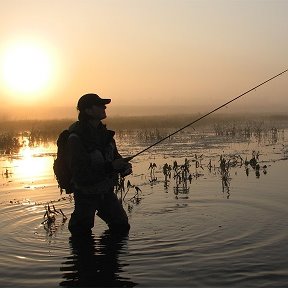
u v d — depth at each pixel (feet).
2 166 48.34
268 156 50.24
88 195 22.79
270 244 20.13
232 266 17.70
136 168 44.21
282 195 29.76
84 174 22.21
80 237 22.31
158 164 46.62
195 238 21.42
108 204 23.21
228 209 26.63
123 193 32.22
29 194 32.65
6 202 30.04
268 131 86.58
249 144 64.59
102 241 21.53
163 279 16.70
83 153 22.21
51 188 34.86
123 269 17.81
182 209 27.04
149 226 23.72
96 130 23.02
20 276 17.40
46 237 22.41
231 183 34.58
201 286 15.97
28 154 59.77
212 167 43.34
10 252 20.20
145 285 16.25
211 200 29.07
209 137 77.71
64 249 20.51
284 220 23.88
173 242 20.94
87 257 19.34
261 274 16.87
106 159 22.84
